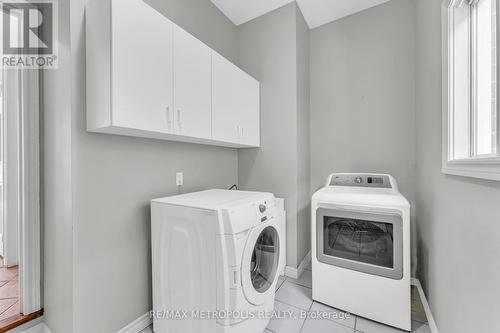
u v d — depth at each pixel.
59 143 1.35
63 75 1.30
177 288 1.39
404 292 1.54
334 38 2.62
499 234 0.80
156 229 1.50
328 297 1.81
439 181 1.45
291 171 2.35
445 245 1.33
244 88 2.26
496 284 0.82
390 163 2.34
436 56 1.52
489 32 1.09
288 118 2.36
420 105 1.97
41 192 1.53
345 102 2.56
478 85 1.16
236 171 2.69
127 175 1.53
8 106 1.93
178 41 1.52
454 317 1.20
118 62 1.16
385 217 1.59
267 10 2.45
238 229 1.25
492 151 1.05
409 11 2.24
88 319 1.31
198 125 1.68
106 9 1.16
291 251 2.35
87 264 1.31
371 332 1.54
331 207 1.79
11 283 1.92
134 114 1.24
